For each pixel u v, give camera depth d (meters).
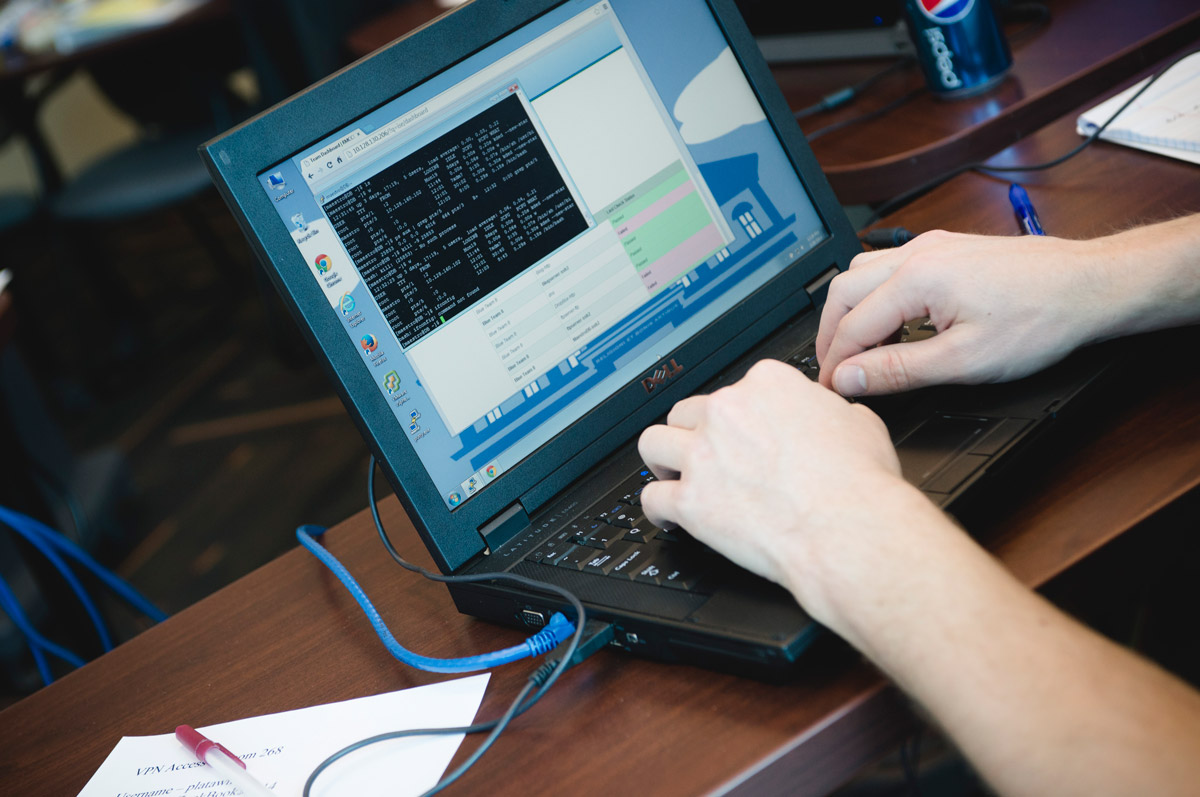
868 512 0.49
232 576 2.31
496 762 0.54
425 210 0.68
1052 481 0.59
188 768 0.61
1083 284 0.61
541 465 0.70
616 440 0.74
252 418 2.96
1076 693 0.41
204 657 0.73
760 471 0.53
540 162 0.73
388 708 0.61
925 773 1.09
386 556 0.78
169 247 4.31
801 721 0.50
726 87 0.82
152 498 2.73
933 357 0.63
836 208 0.86
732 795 0.48
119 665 0.75
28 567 1.52
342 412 2.86
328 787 0.56
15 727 0.71
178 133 3.01
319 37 2.31
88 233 3.38
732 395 0.57
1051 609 0.45
